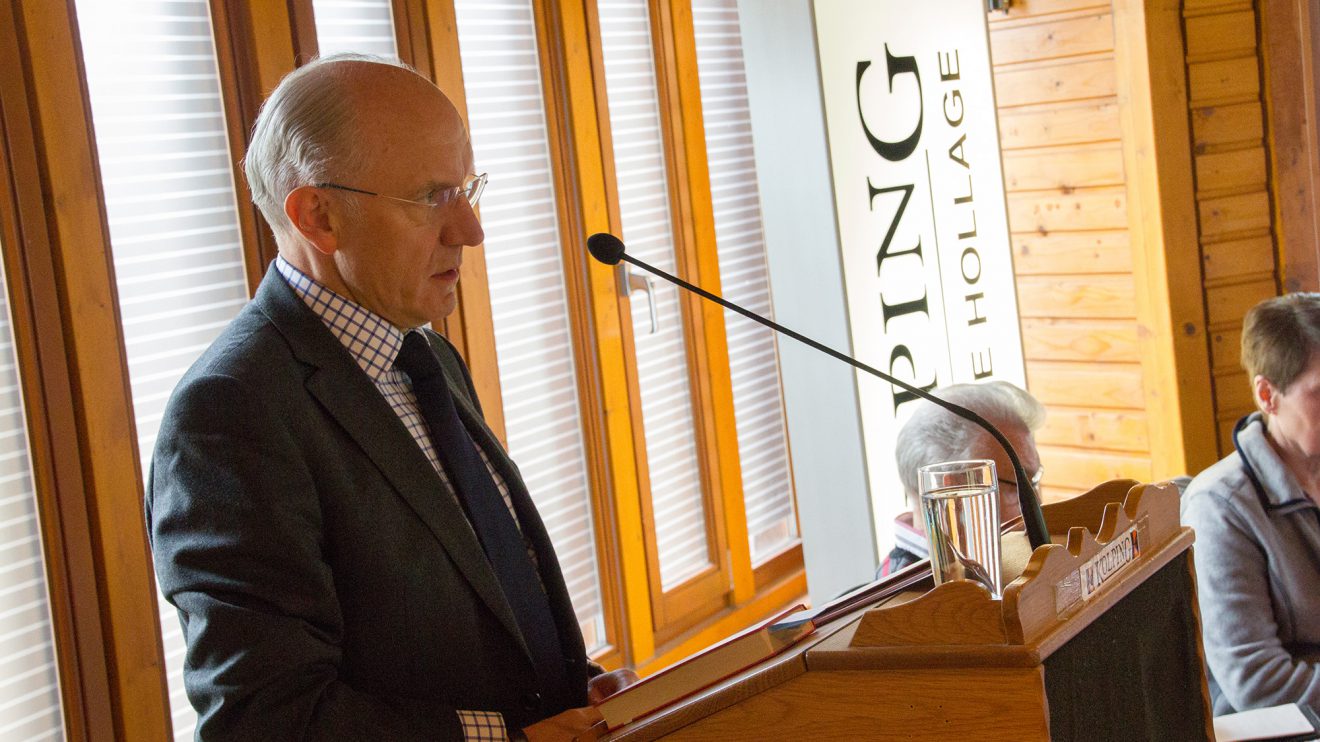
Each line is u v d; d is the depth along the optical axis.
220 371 1.20
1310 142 3.89
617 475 3.55
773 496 4.29
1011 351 3.39
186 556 1.14
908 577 1.24
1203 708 1.29
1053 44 4.12
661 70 3.79
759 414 4.25
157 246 2.42
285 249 1.33
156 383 2.42
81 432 2.24
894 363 2.97
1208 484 2.20
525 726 1.29
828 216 2.82
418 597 1.23
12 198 2.14
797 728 1.01
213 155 2.51
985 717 0.95
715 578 3.95
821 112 2.79
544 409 3.38
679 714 1.05
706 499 3.95
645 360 3.74
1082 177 4.15
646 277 3.60
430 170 1.28
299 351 1.25
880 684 0.99
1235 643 2.10
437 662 1.24
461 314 3.08
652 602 3.69
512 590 1.36
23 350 2.16
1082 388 4.28
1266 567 2.14
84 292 2.23
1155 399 4.11
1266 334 2.16
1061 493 4.37
